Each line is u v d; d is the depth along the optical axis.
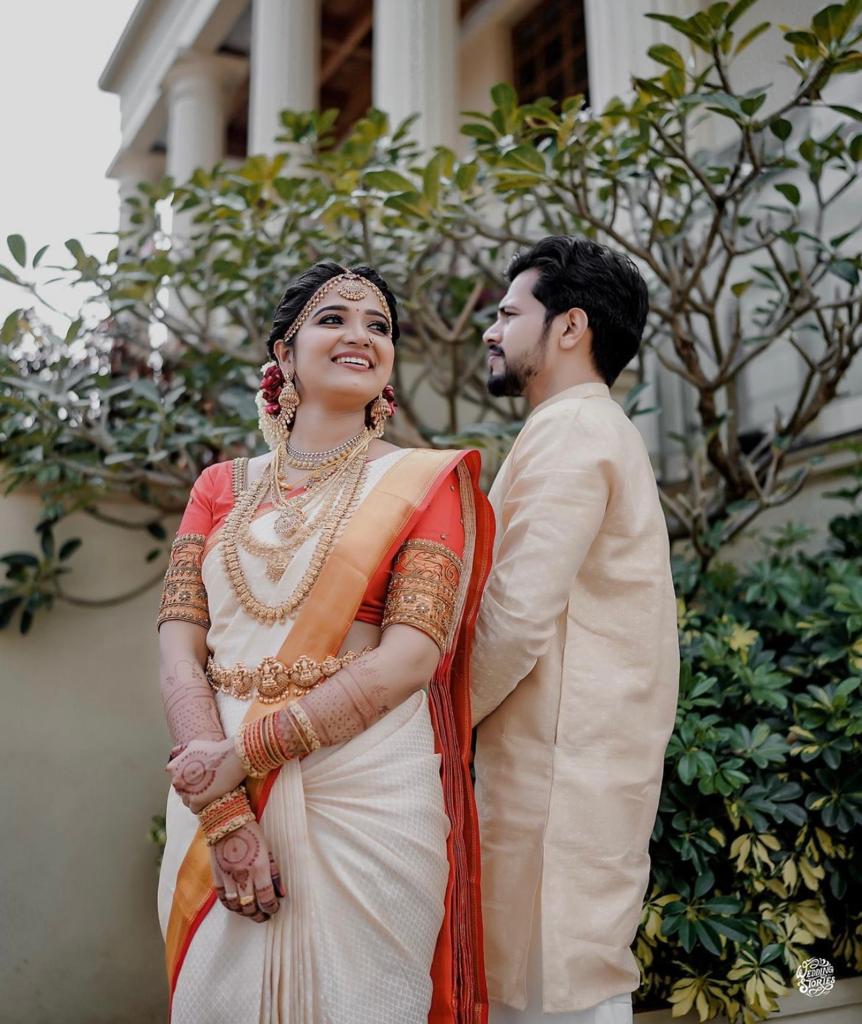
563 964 1.60
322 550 1.52
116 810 3.48
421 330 3.83
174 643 1.59
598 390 1.92
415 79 5.66
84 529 3.63
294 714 1.39
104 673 3.56
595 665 1.73
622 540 1.78
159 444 3.50
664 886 2.30
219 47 8.04
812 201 4.00
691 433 4.33
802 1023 2.30
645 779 1.70
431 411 4.38
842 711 2.52
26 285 3.36
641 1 4.63
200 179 3.70
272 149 6.50
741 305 4.27
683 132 2.99
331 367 1.67
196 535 1.69
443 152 3.37
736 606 3.18
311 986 1.32
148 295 3.70
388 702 1.43
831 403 3.84
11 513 3.57
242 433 3.37
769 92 4.11
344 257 3.71
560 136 3.08
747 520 3.45
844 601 2.77
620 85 4.69
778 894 2.40
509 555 1.73
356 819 1.40
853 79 3.83
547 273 1.95
